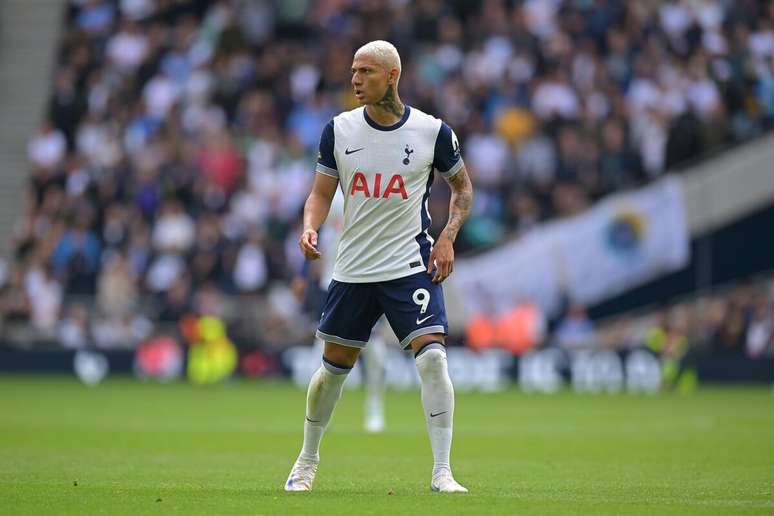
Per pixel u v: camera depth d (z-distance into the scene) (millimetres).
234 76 117062
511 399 82250
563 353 97438
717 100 109438
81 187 111625
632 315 98438
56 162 116188
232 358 100875
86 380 99500
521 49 113938
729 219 98500
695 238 98188
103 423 56000
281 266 103500
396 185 27609
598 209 98875
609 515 24594
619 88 109562
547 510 25188
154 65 120375
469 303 98875
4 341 103000
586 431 53406
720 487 31078
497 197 103375
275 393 84188
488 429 54719
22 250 110938
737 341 97188
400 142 27688
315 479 32812
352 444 46344
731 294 98062
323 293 52031
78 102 119188
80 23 126312
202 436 49219
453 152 28062
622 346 97062
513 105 108125
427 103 108000
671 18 114188
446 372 27828
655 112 104562
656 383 94812
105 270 103812
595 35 114375
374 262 27719
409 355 97688
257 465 37156
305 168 108750
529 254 98688
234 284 103500
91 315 103812
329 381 28531
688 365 94812
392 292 27688
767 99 109562
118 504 25891
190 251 105812
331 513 24312
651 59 111062
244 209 107438
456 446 45531
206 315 98500
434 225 99375
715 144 102438
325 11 120750
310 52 117875
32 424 55094
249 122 113375
